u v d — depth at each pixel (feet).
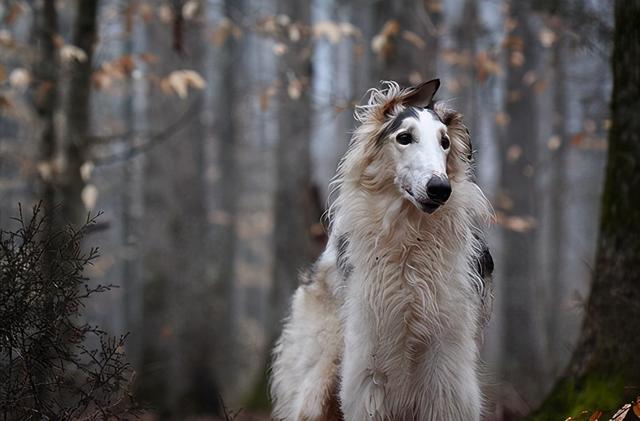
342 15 54.19
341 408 18.07
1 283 15.94
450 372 17.02
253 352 60.59
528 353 54.29
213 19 51.55
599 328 20.31
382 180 16.92
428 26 34.68
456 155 17.30
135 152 32.42
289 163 51.37
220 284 51.72
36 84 30.78
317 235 40.09
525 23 46.34
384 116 17.38
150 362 46.75
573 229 100.37
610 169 20.70
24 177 35.19
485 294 18.89
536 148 64.28
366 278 17.07
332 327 20.04
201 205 51.62
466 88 49.08
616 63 20.63
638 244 19.74
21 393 16.06
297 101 46.19
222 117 74.18
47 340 16.39
